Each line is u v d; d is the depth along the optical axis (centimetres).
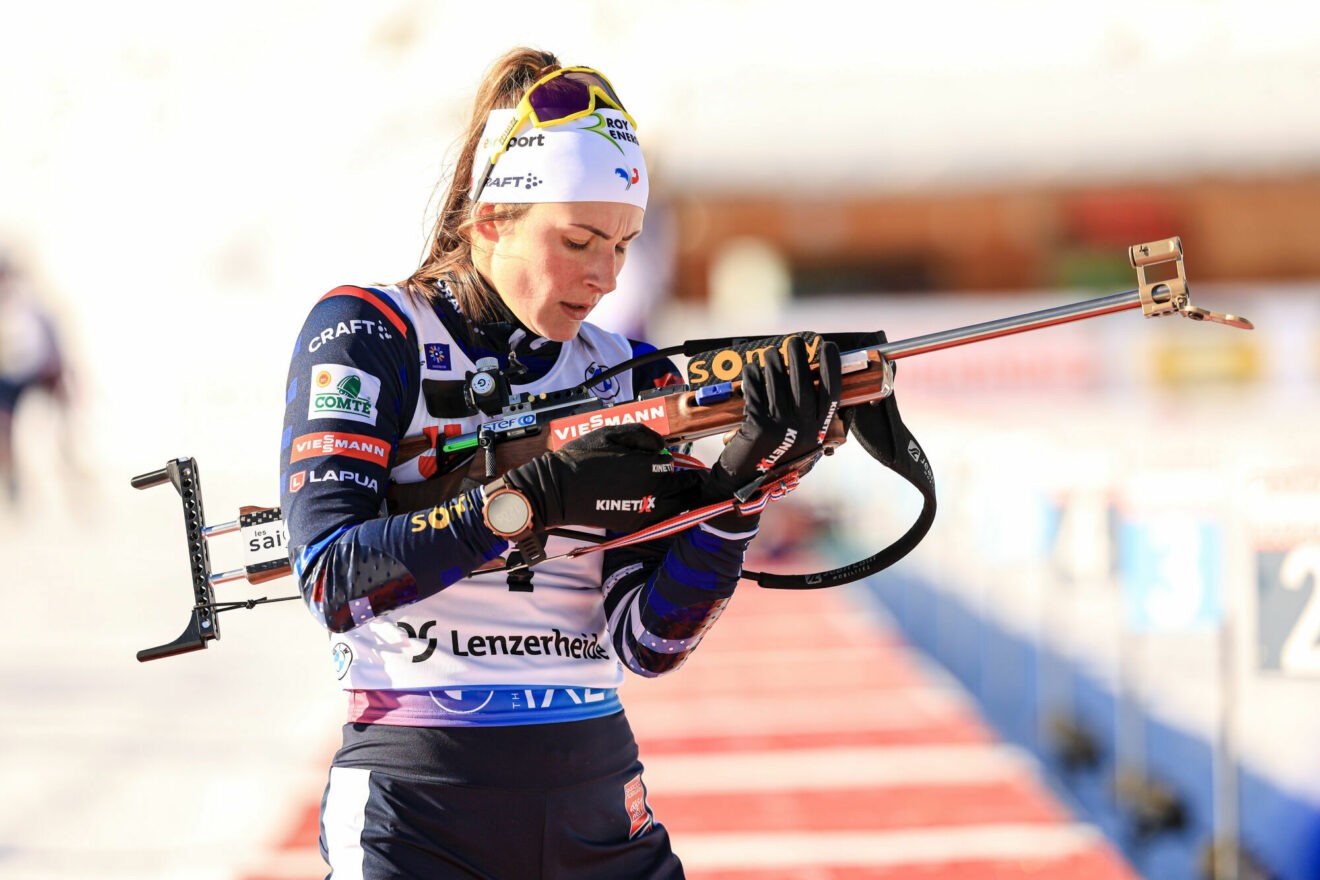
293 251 6719
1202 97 7606
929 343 656
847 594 3247
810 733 1988
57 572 3566
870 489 3641
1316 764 1709
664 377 791
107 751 1914
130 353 6481
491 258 706
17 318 5125
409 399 686
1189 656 2348
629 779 726
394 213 6594
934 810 1633
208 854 1500
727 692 2248
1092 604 2231
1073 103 7694
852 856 1475
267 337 6562
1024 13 7812
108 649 2620
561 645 702
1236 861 1437
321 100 6838
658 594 698
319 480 644
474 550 632
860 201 8462
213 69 6969
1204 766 1730
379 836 664
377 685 686
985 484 2355
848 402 662
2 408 5050
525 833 680
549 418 684
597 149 684
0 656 2559
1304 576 1423
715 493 660
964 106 7738
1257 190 8238
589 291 704
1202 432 4431
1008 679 2270
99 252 6681
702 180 7744
